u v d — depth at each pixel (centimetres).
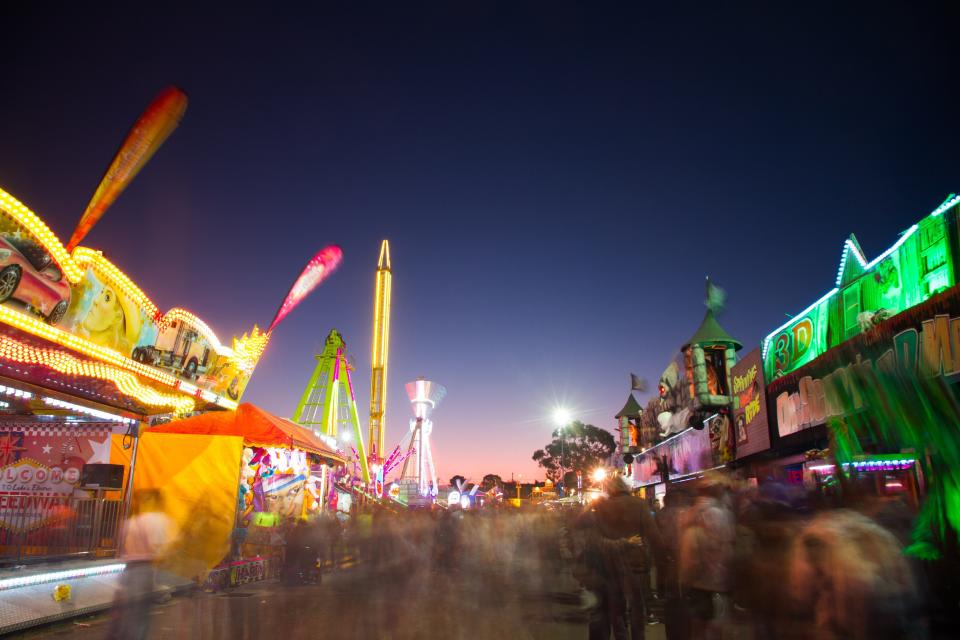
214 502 1468
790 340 1745
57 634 955
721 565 620
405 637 958
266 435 1662
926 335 1113
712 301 2330
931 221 1212
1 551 1256
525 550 2600
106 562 1170
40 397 1238
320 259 1638
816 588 453
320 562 1669
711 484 666
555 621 1087
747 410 2036
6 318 938
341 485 2678
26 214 918
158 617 1114
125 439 1452
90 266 1076
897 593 427
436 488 6303
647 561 700
